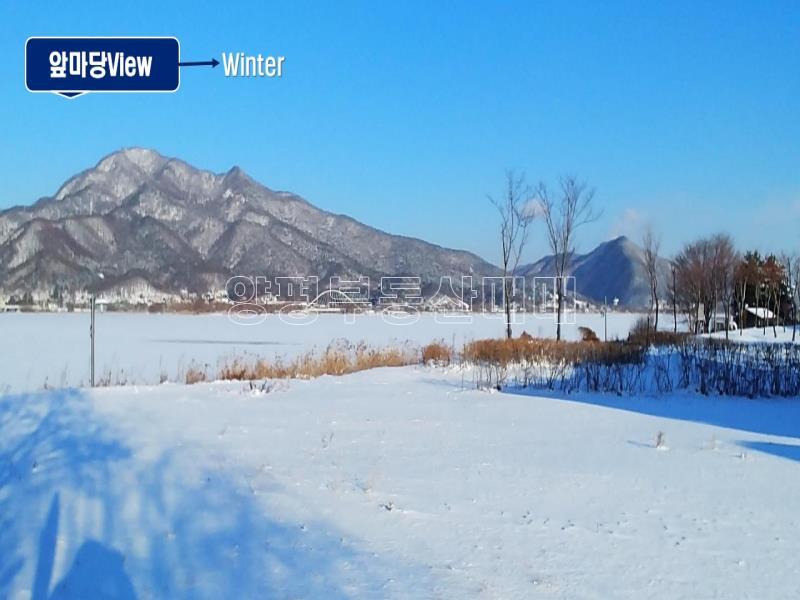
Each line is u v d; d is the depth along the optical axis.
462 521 5.93
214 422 10.62
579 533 5.71
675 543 5.54
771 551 5.39
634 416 12.52
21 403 12.09
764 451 9.35
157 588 4.42
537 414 12.47
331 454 8.46
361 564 4.88
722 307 54.06
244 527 5.59
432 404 13.42
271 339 40.25
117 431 9.58
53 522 5.61
